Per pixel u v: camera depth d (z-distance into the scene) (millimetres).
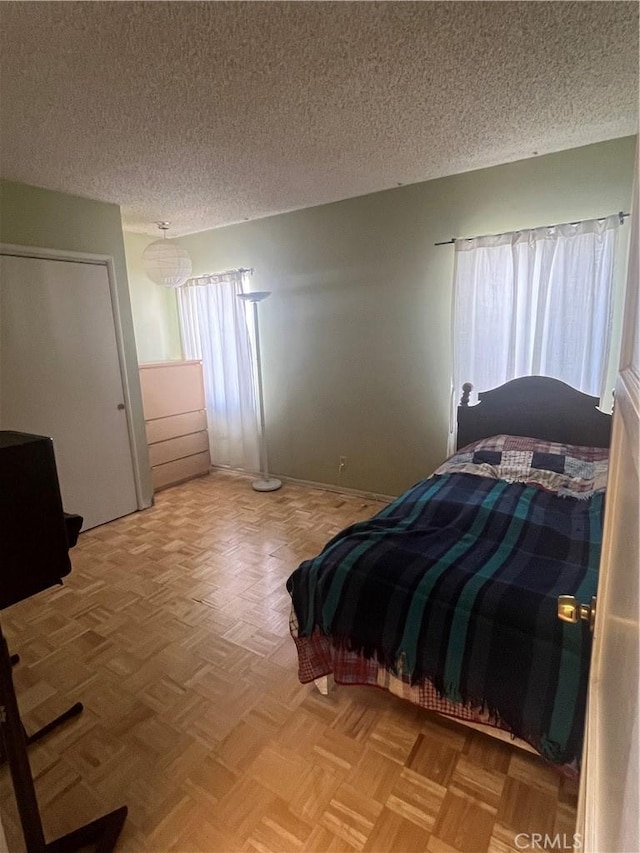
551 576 1554
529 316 2896
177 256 3479
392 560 1684
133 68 1680
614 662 582
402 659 1515
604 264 2637
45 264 3076
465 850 1247
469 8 1427
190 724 1686
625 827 412
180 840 1299
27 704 1795
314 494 4051
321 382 3969
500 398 3012
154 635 2193
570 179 2684
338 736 1617
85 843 1268
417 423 3531
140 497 3797
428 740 1590
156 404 4172
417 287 3342
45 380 3135
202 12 1394
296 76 1780
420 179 3115
